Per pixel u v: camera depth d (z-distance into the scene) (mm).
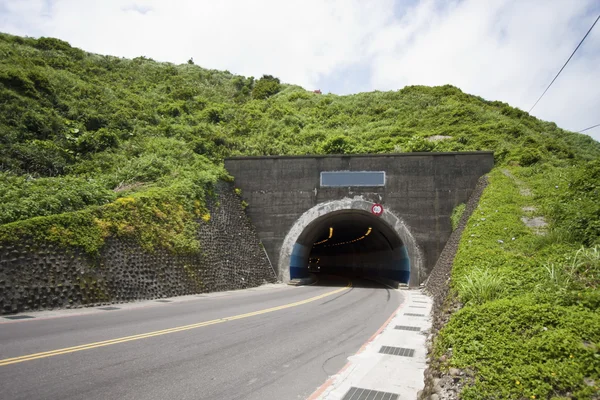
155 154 24812
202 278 18250
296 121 42688
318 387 5473
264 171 25547
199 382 5449
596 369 3826
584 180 13672
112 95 33250
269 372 6086
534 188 18422
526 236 12508
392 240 26438
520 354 4250
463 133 35531
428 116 42719
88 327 8742
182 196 19688
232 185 25406
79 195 15820
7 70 25125
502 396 3764
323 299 16594
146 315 10797
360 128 41031
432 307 13430
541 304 5422
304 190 25094
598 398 3520
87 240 13164
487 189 19000
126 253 14570
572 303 5645
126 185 20156
